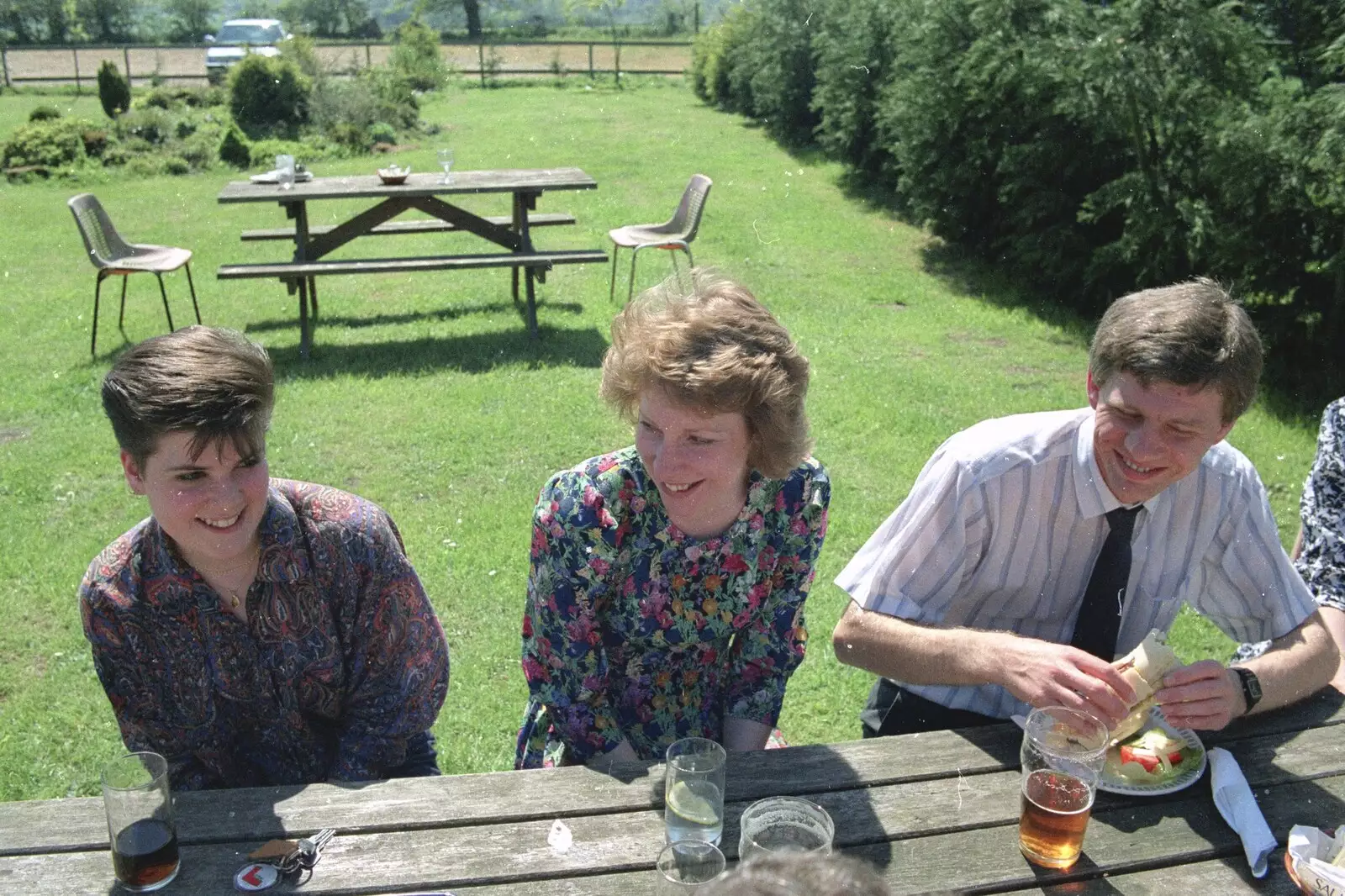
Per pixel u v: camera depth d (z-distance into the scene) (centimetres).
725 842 157
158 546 177
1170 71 756
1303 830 156
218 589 182
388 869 150
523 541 473
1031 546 209
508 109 2191
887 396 656
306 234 758
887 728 233
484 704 364
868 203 1237
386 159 1603
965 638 188
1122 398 181
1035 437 205
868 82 1284
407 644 198
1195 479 203
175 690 187
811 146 1612
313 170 1505
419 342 740
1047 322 830
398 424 600
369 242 1063
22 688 372
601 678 196
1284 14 814
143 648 182
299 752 204
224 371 161
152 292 871
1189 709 177
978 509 205
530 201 792
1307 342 687
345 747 201
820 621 415
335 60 2403
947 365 722
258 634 186
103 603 178
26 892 145
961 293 905
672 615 195
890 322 819
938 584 209
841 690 377
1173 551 209
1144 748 177
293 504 188
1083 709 170
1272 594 206
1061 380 699
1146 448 181
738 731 202
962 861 155
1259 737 188
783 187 1323
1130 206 769
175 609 180
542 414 618
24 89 2564
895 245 1060
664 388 170
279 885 147
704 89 2344
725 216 1160
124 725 189
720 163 1492
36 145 1434
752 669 204
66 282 906
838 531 484
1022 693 176
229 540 168
